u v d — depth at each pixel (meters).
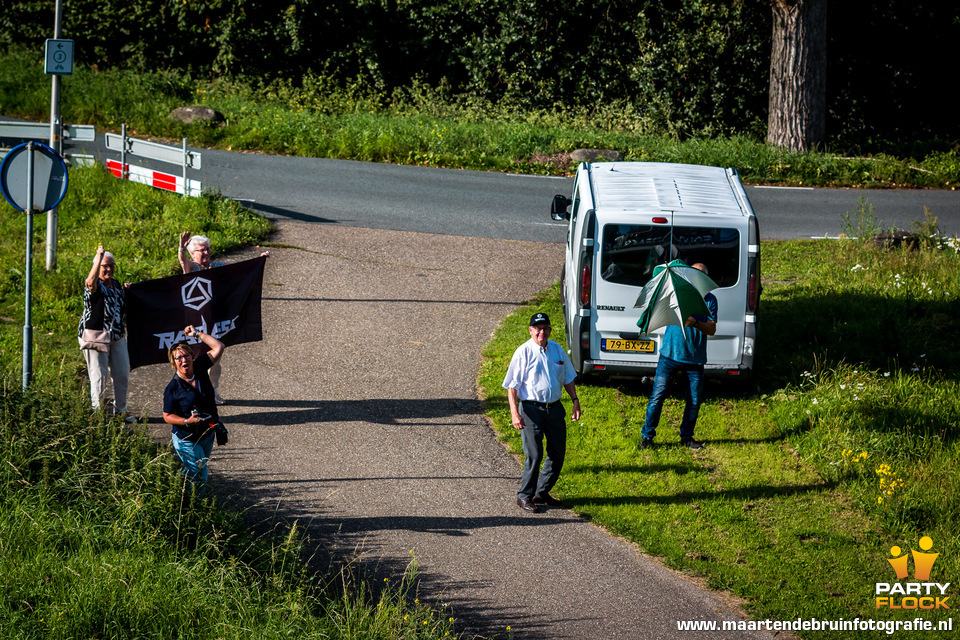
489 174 56.88
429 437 24.45
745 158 59.53
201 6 83.44
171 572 15.73
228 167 54.25
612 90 83.81
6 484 17.52
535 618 16.91
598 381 28.66
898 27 80.06
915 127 85.19
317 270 37.91
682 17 79.56
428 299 35.50
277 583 16.44
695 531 20.31
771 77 64.00
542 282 38.09
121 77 71.50
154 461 18.09
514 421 20.75
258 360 29.08
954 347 30.44
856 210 50.22
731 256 26.12
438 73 89.94
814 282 36.28
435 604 17.11
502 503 21.28
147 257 37.12
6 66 70.00
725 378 26.70
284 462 22.52
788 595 18.00
